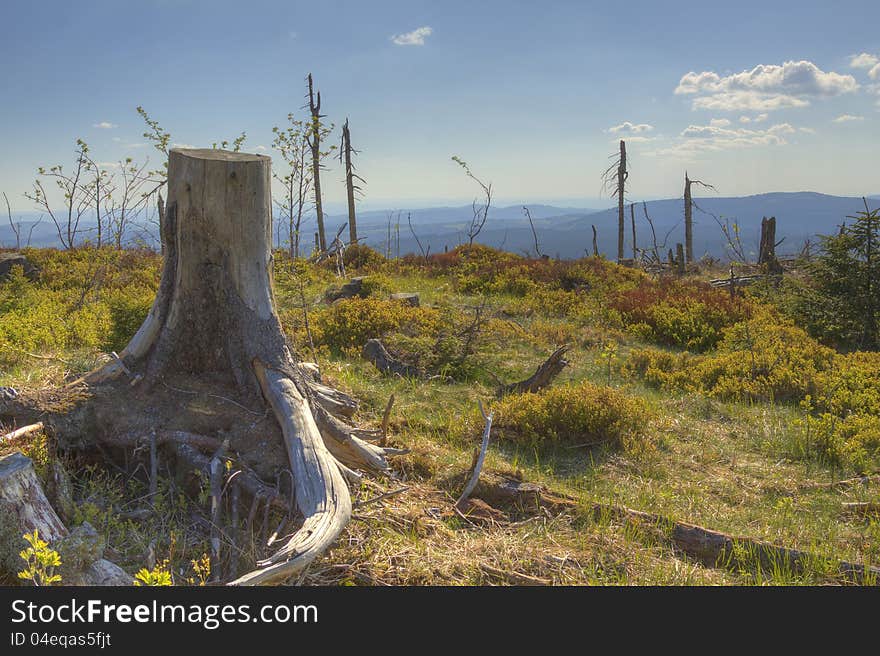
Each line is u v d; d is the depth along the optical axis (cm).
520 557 451
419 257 2620
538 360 1154
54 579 300
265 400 507
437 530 482
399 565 418
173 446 472
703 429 848
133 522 425
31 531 353
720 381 1023
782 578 453
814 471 718
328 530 378
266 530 412
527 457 715
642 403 834
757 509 611
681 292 1773
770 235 2562
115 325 795
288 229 1228
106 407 484
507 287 1933
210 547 398
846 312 1480
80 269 1641
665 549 498
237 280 516
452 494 560
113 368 515
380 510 484
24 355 813
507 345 1231
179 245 512
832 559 475
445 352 1028
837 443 757
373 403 802
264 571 332
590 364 1175
